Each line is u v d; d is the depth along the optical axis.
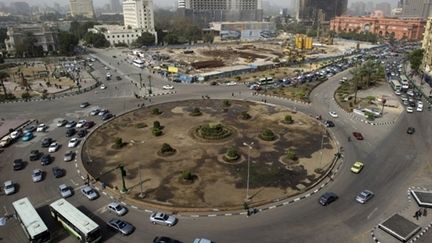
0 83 134.88
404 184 62.84
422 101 115.25
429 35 150.50
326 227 50.62
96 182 63.41
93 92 128.12
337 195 59.09
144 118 98.31
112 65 181.50
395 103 112.88
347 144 80.62
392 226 49.81
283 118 97.69
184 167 69.12
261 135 83.38
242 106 109.19
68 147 79.56
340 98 118.12
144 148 78.25
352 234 49.16
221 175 65.81
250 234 49.09
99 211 54.78
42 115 102.50
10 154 76.50
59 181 64.38
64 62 191.00
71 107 110.19
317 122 94.62
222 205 55.94
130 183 63.06
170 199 57.72
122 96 122.31
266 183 62.84
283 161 71.31
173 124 93.38
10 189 60.06
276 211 54.62
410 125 93.25
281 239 48.00
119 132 88.06
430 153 75.94
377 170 68.12
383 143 81.38
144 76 153.88
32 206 51.41
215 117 98.69
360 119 98.12
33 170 68.69
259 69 168.38
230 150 72.44
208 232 49.59
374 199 57.94
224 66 175.75
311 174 66.00
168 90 130.12
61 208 50.88
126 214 54.00
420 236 49.00
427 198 57.09
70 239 48.38
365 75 133.00
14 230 50.59
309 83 139.38
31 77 153.75
